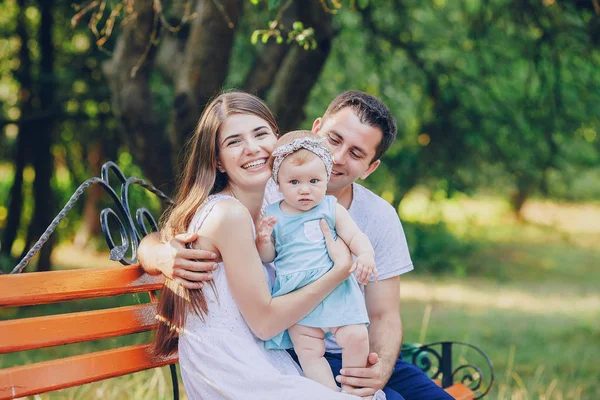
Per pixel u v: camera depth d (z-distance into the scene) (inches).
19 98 390.9
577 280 598.2
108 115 364.8
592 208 901.2
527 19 303.3
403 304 459.5
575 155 430.3
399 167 388.5
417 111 370.9
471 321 398.9
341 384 107.7
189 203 107.5
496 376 258.5
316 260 105.6
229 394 99.7
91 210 584.1
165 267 104.3
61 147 405.4
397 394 114.2
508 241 780.6
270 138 109.2
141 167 247.8
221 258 105.3
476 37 339.3
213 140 107.9
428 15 379.2
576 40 304.7
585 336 360.5
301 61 227.1
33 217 386.0
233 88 117.8
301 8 218.8
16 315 370.9
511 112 343.9
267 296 102.5
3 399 88.7
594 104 328.8
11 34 391.2
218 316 103.6
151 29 222.1
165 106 312.7
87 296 102.3
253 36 178.7
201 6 215.0
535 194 441.1
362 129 117.4
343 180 120.3
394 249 124.1
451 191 382.0
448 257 639.1
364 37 342.6
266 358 104.7
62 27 382.6
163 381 185.6
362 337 106.0
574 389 244.1
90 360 100.1
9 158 418.3
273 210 110.7
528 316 420.2
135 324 108.7
